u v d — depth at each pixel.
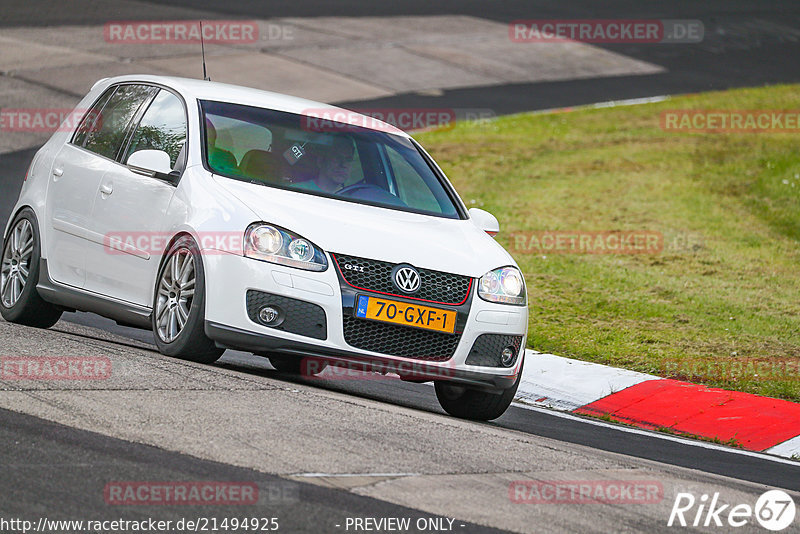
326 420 21.86
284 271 24.58
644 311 43.59
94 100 31.89
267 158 27.48
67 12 104.31
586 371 35.28
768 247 54.84
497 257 27.20
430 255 25.91
